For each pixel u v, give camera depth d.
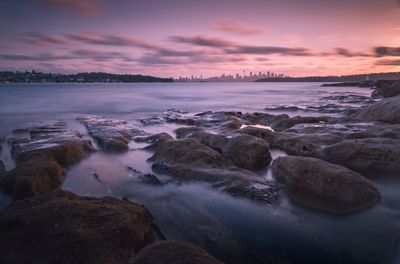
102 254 6.22
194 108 47.78
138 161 14.69
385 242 7.36
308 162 10.51
